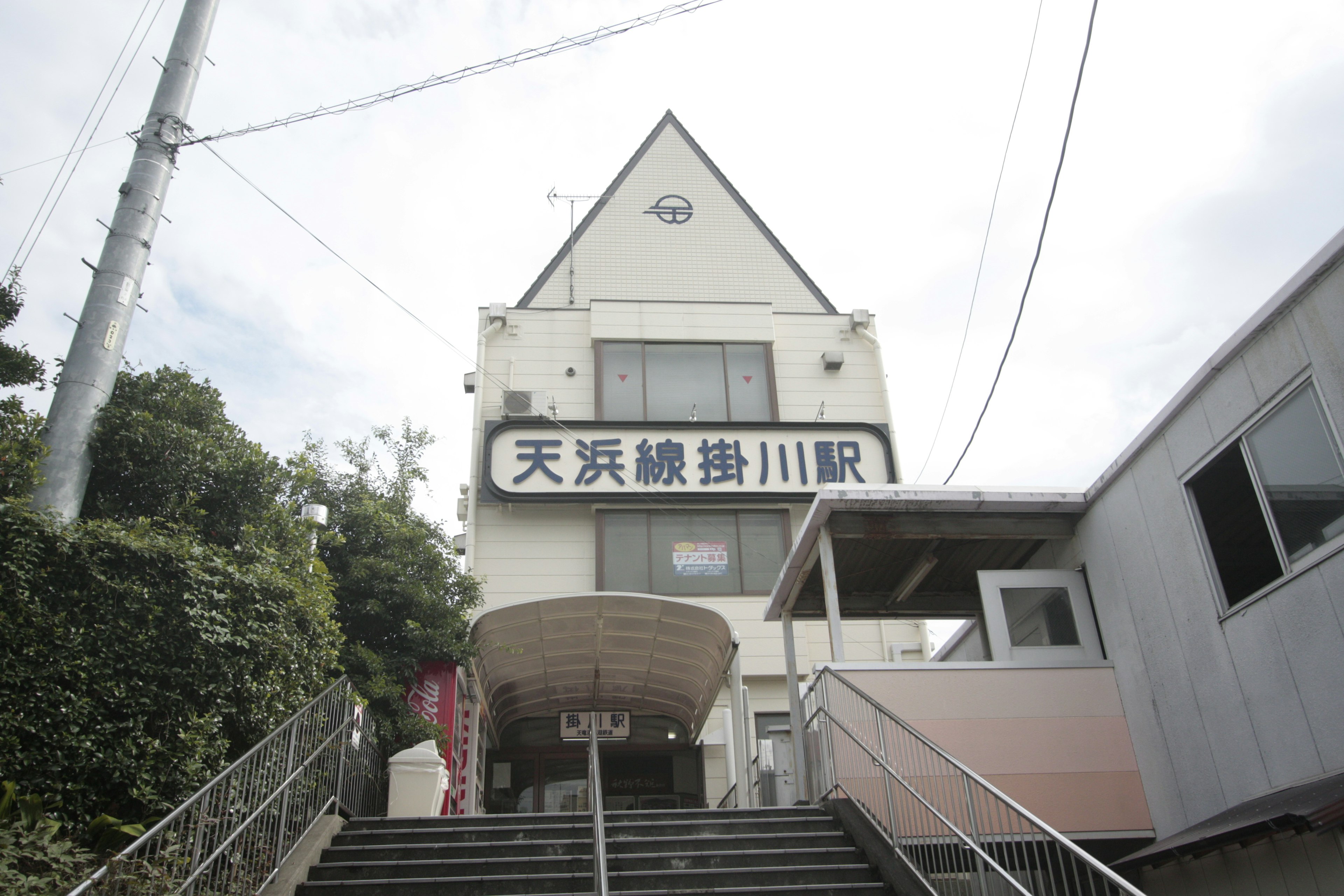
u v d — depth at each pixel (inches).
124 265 321.4
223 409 339.9
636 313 633.6
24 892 179.2
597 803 235.3
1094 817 282.7
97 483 308.5
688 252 681.6
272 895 218.2
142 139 346.9
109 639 232.1
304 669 287.7
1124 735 296.5
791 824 276.2
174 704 240.7
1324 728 222.7
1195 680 269.0
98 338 306.8
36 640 219.1
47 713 215.8
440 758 334.6
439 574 410.6
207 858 208.4
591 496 567.8
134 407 322.0
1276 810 209.6
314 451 428.1
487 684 465.1
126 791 229.1
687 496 573.6
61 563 231.1
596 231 683.4
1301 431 233.1
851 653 557.6
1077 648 313.9
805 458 592.4
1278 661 238.4
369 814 333.7
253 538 311.9
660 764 552.4
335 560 398.3
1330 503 223.3
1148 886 261.9
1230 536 258.1
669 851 262.4
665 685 501.0
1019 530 327.0
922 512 324.2
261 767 234.4
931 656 555.8
